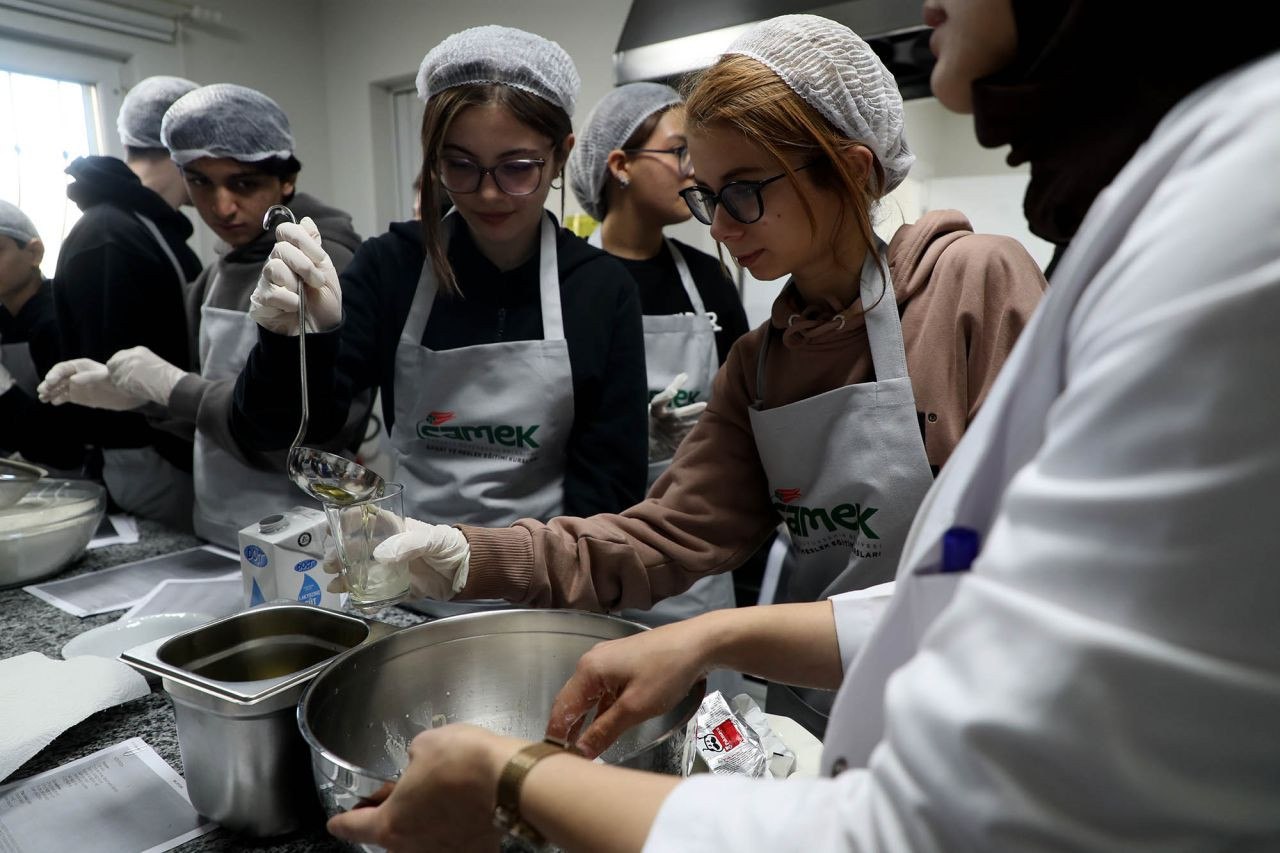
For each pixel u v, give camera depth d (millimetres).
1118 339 304
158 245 1843
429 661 763
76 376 1522
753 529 1041
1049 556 308
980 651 317
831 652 692
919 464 879
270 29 3404
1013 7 416
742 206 830
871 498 905
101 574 1313
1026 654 302
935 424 882
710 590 1729
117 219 1762
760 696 1904
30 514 1279
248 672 786
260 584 1017
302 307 875
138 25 2955
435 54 1215
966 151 2438
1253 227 277
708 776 409
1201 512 279
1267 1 320
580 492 1373
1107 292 325
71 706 800
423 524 915
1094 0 369
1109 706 289
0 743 740
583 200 2145
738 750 711
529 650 798
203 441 1552
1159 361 286
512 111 1172
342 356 1302
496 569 929
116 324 1701
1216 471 277
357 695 700
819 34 806
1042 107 418
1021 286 860
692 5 1938
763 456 991
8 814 703
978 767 304
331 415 1248
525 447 1379
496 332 1393
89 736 834
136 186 1831
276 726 653
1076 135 421
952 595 431
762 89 790
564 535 979
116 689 847
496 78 1176
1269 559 279
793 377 969
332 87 3627
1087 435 307
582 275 1407
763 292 2449
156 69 3070
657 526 1001
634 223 1979
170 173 2082
